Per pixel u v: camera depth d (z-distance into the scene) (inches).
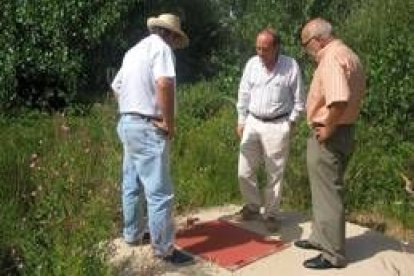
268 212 164.4
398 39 233.9
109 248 143.8
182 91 273.3
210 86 280.8
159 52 137.9
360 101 139.2
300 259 150.1
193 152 206.2
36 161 174.1
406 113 214.5
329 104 133.2
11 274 138.9
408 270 146.6
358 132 208.5
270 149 157.9
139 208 152.4
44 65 267.1
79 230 142.6
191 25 324.8
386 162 197.6
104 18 272.1
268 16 286.7
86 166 176.4
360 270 145.3
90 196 160.9
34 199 160.6
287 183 189.2
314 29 137.3
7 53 262.2
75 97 272.4
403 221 179.5
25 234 143.2
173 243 147.6
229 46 308.3
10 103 260.7
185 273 143.7
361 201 188.2
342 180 143.6
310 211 180.9
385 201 188.2
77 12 268.4
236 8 321.4
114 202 165.8
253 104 158.7
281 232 165.2
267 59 154.2
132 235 153.8
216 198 188.1
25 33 266.4
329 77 133.8
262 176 177.6
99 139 205.5
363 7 274.7
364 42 250.8
